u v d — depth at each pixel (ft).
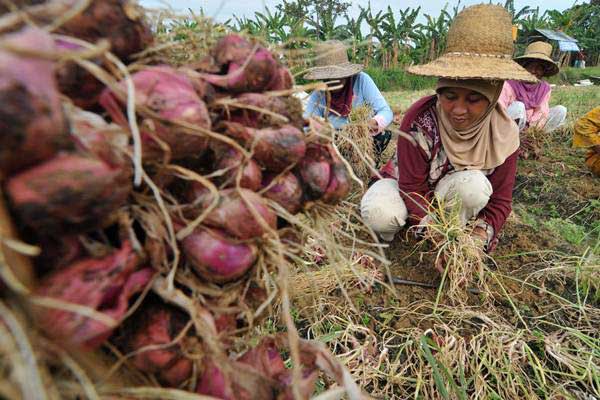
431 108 6.78
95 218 1.68
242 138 2.40
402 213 7.07
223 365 2.21
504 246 8.02
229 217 2.22
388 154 13.28
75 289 1.71
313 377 2.75
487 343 5.35
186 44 2.91
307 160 2.75
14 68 1.42
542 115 15.23
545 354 5.37
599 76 62.90
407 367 5.07
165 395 1.98
